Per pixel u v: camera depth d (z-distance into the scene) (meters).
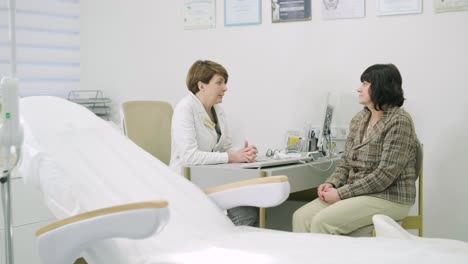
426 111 3.22
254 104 3.76
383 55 3.32
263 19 3.70
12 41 1.51
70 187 1.67
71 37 4.40
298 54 3.59
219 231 1.85
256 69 3.75
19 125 1.51
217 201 1.98
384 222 1.98
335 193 2.71
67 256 1.41
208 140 3.05
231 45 3.83
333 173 2.95
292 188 2.84
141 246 1.61
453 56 3.14
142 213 1.36
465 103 3.12
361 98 2.80
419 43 3.22
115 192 1.78
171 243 1.67
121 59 4.30
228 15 3.82
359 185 2.66
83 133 1.93
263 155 3.65
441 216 3.21
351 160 2.84
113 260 1.51
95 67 4.43
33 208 2.96
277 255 1.46
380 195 2.64
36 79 4.17
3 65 3.97
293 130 3.62
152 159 2.06
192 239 1.73
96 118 2.05
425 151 3.23
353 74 3.41
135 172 1.94
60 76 4.33
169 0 4.06
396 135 2.63
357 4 3.38
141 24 4.20
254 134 3.78
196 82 3.04
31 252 2.97
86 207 1.65
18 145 1.51
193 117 2.99
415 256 1.40
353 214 2.58
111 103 4.37
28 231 2.94
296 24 3.58
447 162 3.18
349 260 1.38
